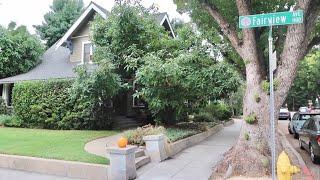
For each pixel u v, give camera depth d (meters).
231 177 9.12
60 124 18.67
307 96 64.12
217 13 10.76
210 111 27.81
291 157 11.94
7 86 26.77
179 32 18.41
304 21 9.32
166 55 17.34
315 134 12.27
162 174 9.87
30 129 18.77
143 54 18.09
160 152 11.50
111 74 17.00
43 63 28.70
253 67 9.83
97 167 9.52
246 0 10.13
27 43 28.06
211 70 16.05
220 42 18.59
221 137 18.53
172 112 17.80
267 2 12.65
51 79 19.62
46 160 10.24
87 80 16.69
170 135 14.10
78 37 25.75
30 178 9.59
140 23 18.69
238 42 10.38
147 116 21.16
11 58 27.36
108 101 18.84
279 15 6.86
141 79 15.58
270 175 9.04
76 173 9.77
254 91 9.71
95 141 13.93
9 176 9.78
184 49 17.70
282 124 32.16
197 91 16.33
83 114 18.27
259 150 9.36
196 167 10.70
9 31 29.97
